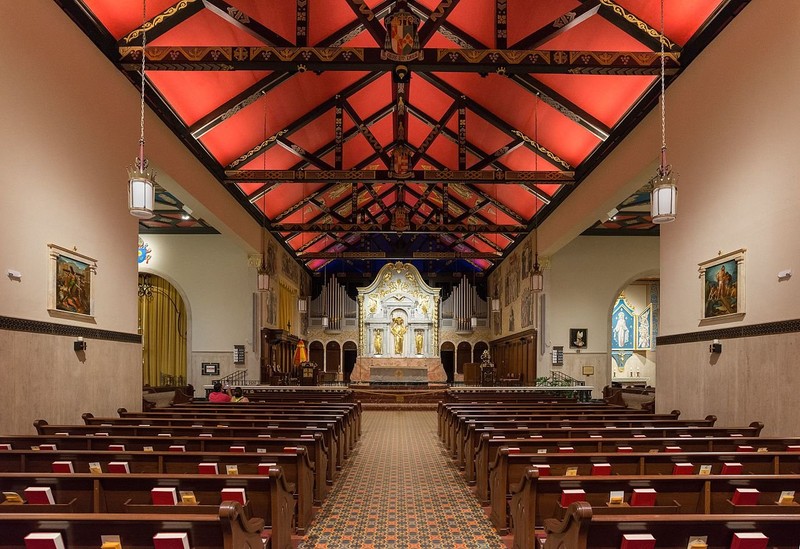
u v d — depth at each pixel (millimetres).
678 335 9180
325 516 6230
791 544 2975
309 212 21375
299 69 8883
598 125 11695
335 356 29625
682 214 9062
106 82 8414
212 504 4043
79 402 7652
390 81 14258
